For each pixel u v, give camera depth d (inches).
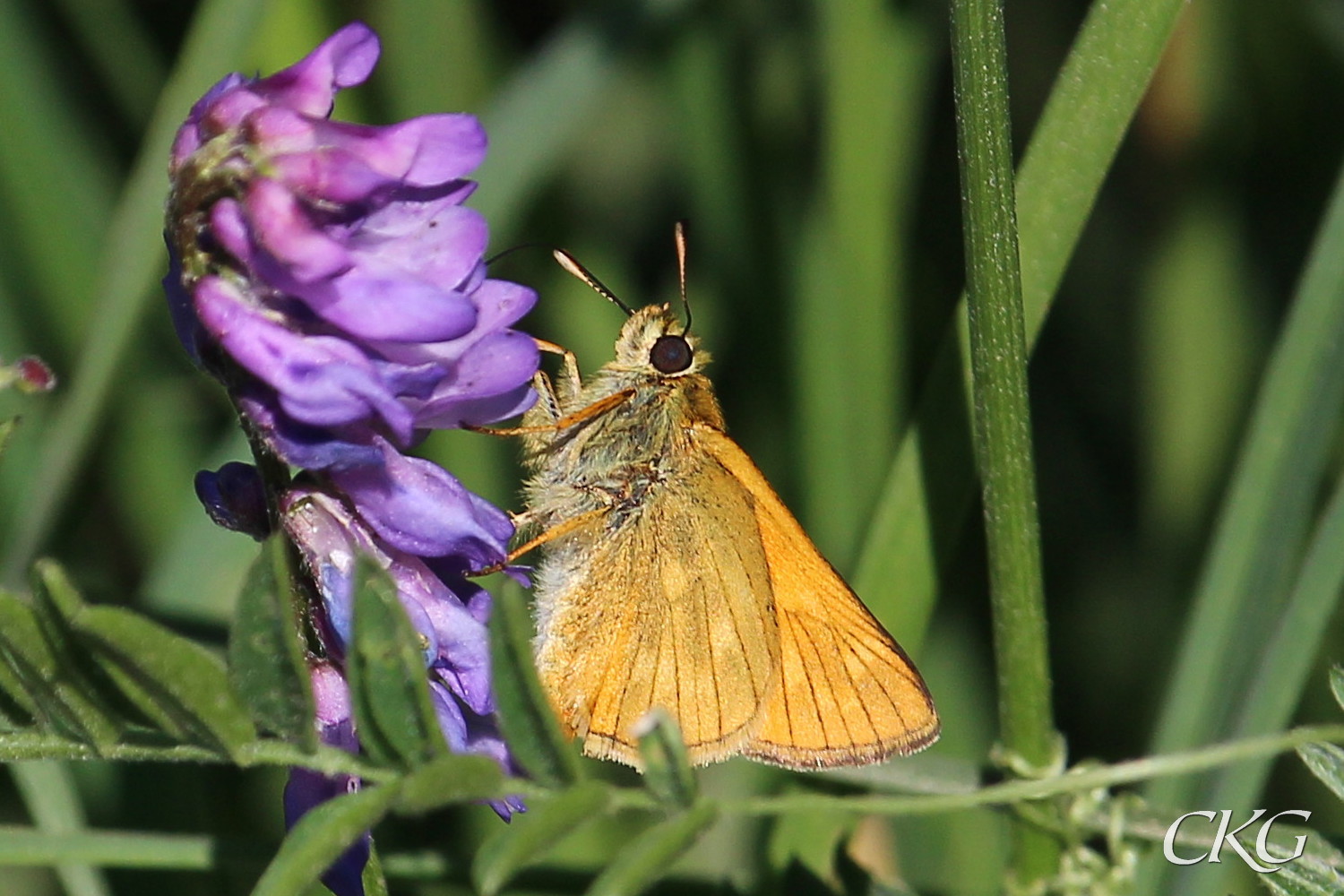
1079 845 12.5
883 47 13.4
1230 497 12.8
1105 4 12.5
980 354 12.3
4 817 13.5
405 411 11.8
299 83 11.8
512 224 13.4
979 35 12.2
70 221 13.6
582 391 12.8
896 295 13.5
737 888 12.7
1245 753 12.2
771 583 12.7
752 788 13.5
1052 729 12.5
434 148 11.8
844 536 13.5
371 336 11.8
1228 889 12.8
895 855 13.3
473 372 11.9
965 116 12.2
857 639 12.6
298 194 11.7
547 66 13.3
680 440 12.7
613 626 12.7
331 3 13.4
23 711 11.8
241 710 11.6
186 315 11.8
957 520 12.6
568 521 12.7
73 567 13.6
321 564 12.0
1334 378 12.7
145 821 13.1
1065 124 12.5
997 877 13.3
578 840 13.3
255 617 11.6
